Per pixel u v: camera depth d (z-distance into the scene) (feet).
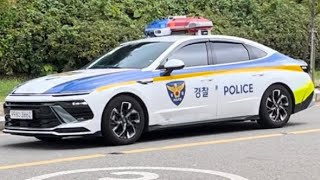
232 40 34.63
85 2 66.59
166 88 31.42
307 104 37.19
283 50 71.31
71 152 28.89
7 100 30.63
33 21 61.16
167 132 35.09
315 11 64.69
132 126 30.60
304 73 37.09
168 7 70.69
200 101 32.50
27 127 29.81
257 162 25.53
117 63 32.65
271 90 35.32
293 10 75.46
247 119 34.60
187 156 27.09
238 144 30.14
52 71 59.93
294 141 30.76
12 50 59.21
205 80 32.71
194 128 36.58
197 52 33.06
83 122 29.01
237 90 33.91
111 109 29.76
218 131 35.17
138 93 30.48
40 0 64.03
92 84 29.53
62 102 28.91
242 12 73.77
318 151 27.91
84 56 59.82
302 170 23.97
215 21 70.18
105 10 65.87
